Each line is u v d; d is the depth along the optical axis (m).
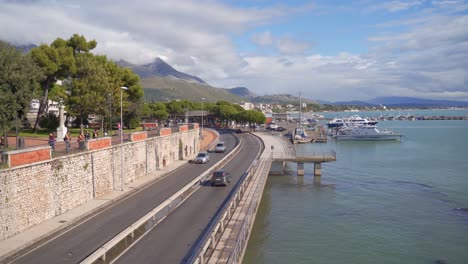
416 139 140.62
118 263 22.17
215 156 73.31
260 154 74.88
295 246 34.56
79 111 63.75
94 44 73.94
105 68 74.88
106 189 39.69
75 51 71.38
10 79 35.28
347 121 172.12
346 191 55.75
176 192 38.25
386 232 38.28
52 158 30.62
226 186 44.38
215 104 187.75
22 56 39.75
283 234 37.62
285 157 67.81
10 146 40.69
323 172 71.56
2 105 34.22
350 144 124.44
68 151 34.22
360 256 32.53
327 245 34.84
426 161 85.19
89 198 36.25
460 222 41.31
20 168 26.80
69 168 32.94
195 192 41.12
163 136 58.09
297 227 39.62
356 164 81.44
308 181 63.16
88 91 62.12
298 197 52.25
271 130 156.12
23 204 27.06
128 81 82.12
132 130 81.25
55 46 66.19
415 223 41.00
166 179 48.81
